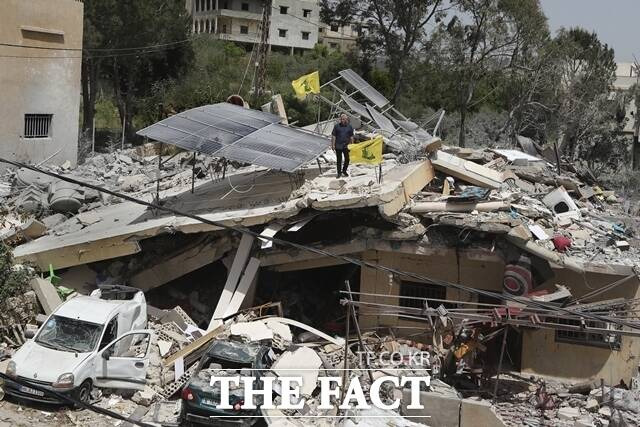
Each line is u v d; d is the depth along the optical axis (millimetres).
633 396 18578
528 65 62125
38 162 34031
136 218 22828
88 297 18906
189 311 22531
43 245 22344
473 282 21250
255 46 66188
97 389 17031
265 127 23719
